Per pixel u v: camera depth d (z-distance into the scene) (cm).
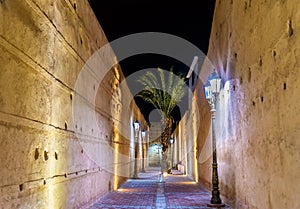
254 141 516
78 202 662
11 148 352
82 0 700
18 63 371
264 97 456
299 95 329
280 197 393
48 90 479
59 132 534
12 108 355
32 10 414
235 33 645
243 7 573
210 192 1078
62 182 549
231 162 722
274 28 406
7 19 344
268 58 433
